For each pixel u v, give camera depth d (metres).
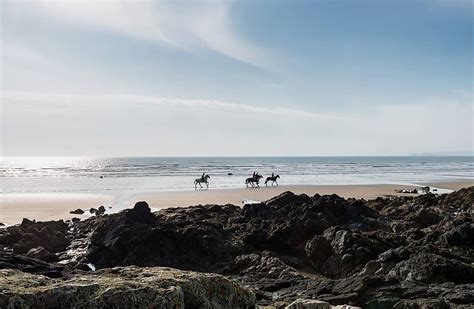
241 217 25.00
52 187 58.19
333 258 17.41
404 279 13.16
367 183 65.31
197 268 18.12
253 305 6.95
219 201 41.44
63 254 21.06
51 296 5.50
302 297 11.43
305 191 50.97
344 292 11.38
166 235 19.20
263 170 109.19
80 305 5.50
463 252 17.00
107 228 20.95
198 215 25.86
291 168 122.81
